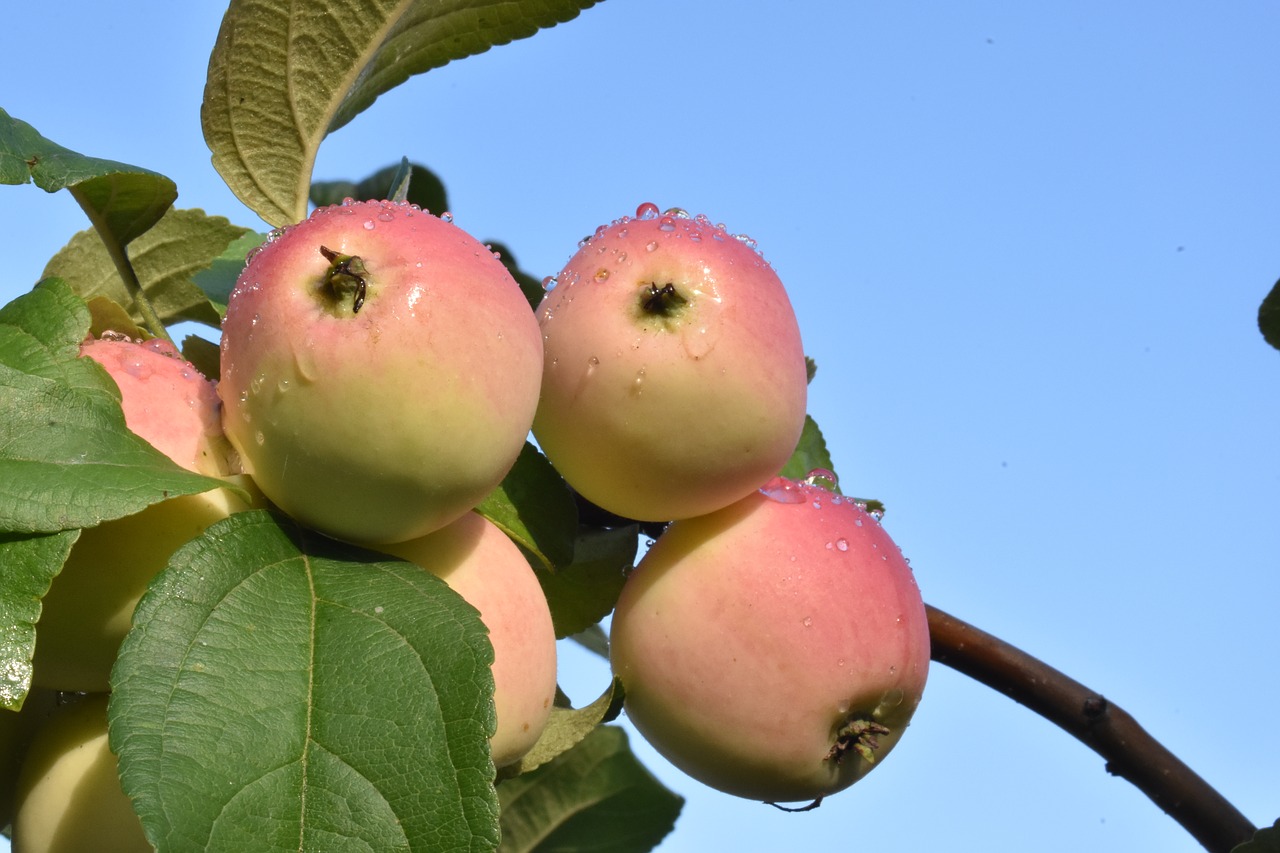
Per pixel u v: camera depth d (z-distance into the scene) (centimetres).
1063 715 57
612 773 62
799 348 52
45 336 47
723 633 52
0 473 46
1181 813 57
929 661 54
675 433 51
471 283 48
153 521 48
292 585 47
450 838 45
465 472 48
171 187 51
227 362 48
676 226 52
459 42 55
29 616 45
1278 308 57
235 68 53
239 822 45
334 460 47
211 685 46
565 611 56
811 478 57
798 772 52
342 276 47
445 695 46
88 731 48
